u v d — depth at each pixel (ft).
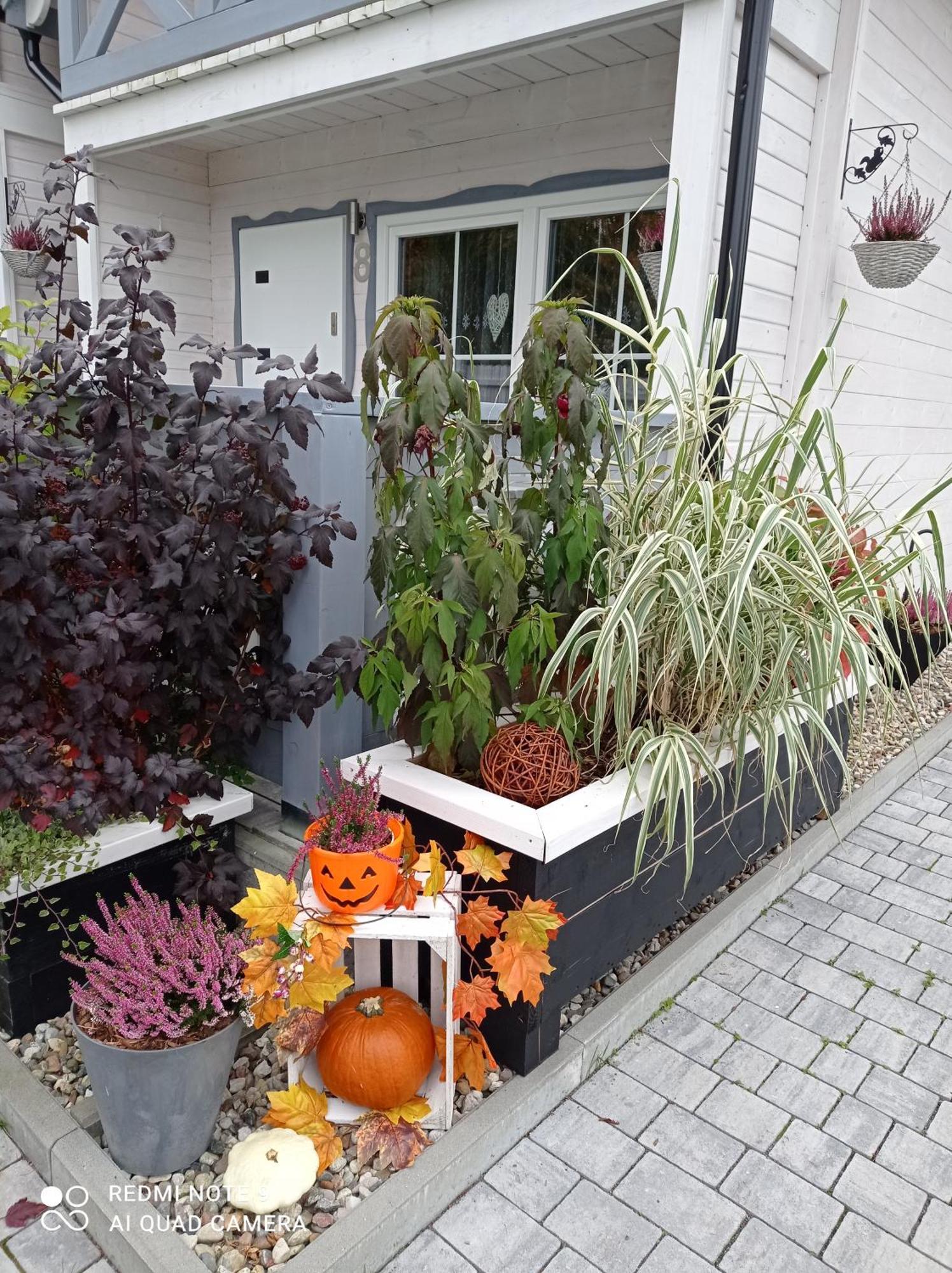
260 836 8.04
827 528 7.93
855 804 10.61
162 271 17.93
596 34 9.43
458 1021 5.97
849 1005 7.42
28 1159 5.71
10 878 6.18
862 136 11.49
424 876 5.96
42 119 17.79
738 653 7.08
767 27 8.50
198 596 6.77
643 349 12.97
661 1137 5.99
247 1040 6.53
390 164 15.29
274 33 11.97
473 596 6.11
